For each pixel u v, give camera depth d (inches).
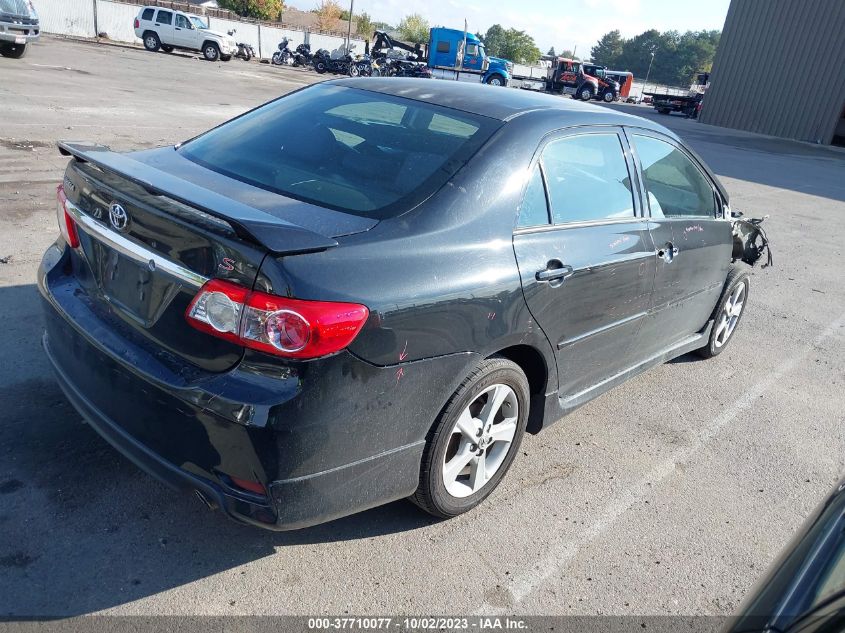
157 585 96.4
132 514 108.8
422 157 112.1
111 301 101.1
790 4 1232.8
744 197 516.4
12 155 318.3
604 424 160.1
